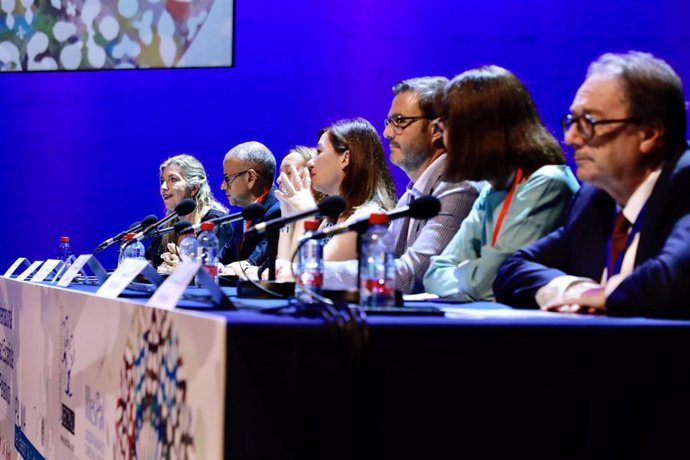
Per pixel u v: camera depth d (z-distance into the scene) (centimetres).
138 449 175
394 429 146
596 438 152
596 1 463
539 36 482
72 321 231
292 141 582
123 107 637
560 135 462
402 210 198
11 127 660
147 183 638
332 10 564
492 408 149
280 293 227
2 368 332
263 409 139
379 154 354
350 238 327
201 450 142
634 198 196
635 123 189
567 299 183
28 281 315
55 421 246
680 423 155
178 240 491
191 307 179
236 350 138
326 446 142
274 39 583
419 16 533
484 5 503
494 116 238
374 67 553
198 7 594
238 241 460
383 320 150
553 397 151
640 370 154
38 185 658
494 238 245
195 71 612
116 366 193
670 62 441
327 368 142
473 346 148
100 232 649
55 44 627
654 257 181
